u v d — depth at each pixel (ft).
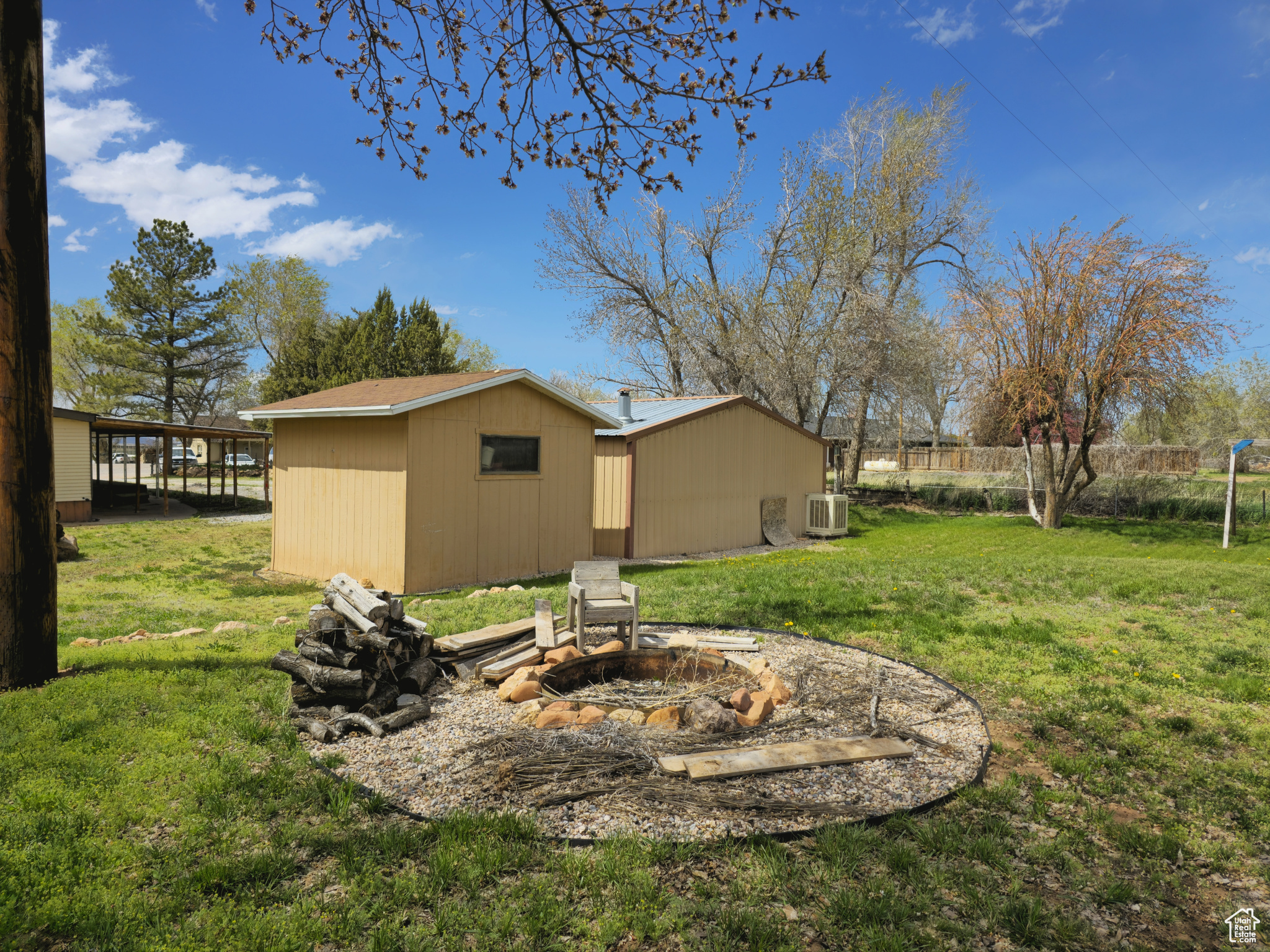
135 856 9.47
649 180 17.83
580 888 9.05
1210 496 64.08
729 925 8.32
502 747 12.96
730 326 82.17
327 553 37.14
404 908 8.61
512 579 37.52
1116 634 21.76
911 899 8.91
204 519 66.39
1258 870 9.95
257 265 162.40
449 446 34.63
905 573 32.55
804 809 10.96
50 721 13.84
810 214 80.07
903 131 85.25
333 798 11.12
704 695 15.67
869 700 15.83
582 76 16.97
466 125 17.78
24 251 15.85
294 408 36.73
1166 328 51.90
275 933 8.01
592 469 42.29
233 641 21.35
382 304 127.13
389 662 15.40
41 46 16.06
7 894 8.48
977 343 59.41
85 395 146.51
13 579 15.97
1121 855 10.21
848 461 99.50
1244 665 18.79
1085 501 70.23
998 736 14.42
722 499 53.52
